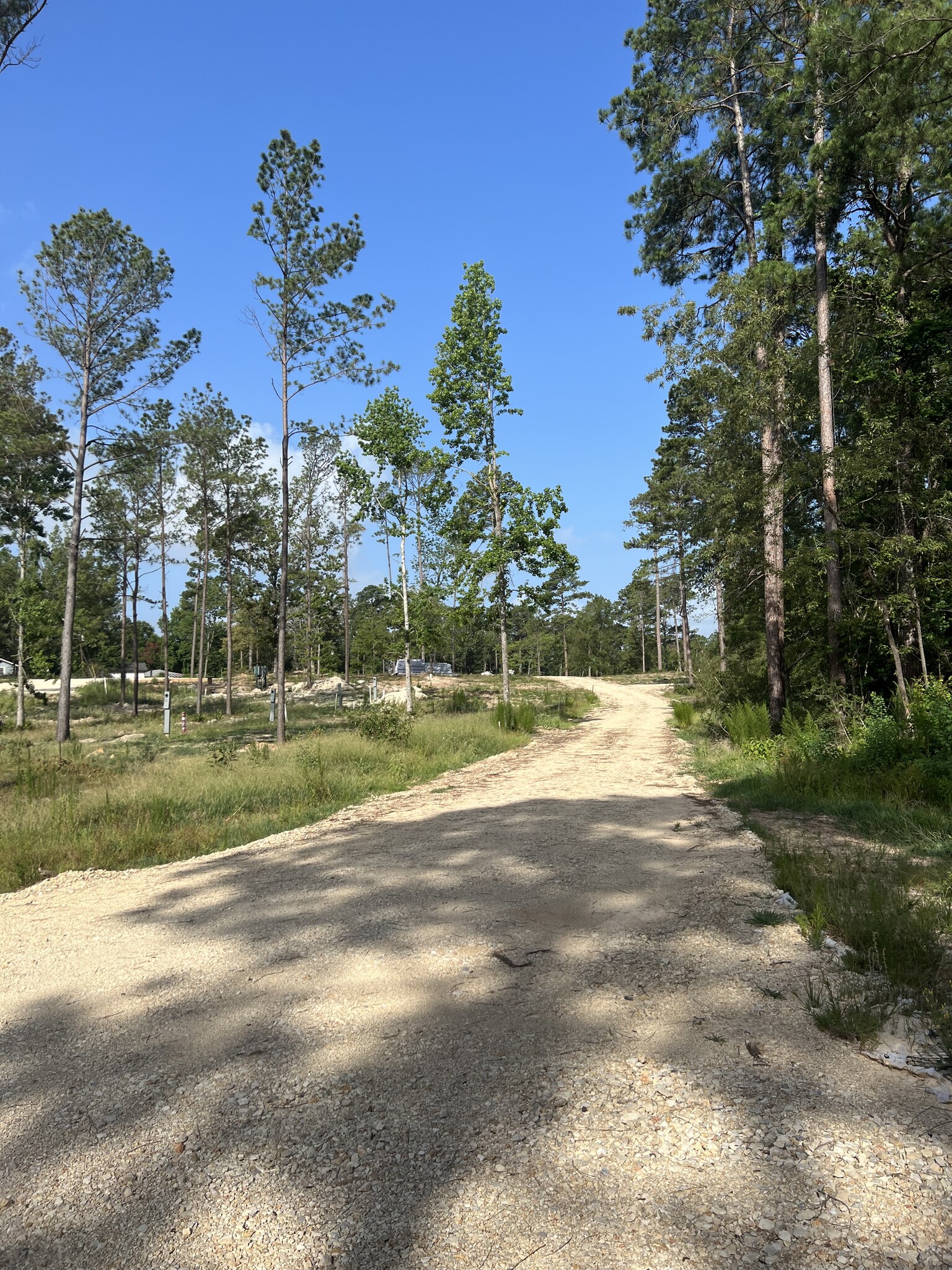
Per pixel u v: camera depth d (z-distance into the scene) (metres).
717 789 10.38
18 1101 3.05
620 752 16.33
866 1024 3.22
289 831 8.88
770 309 15.21
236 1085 3.07
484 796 10.52
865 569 14.63
